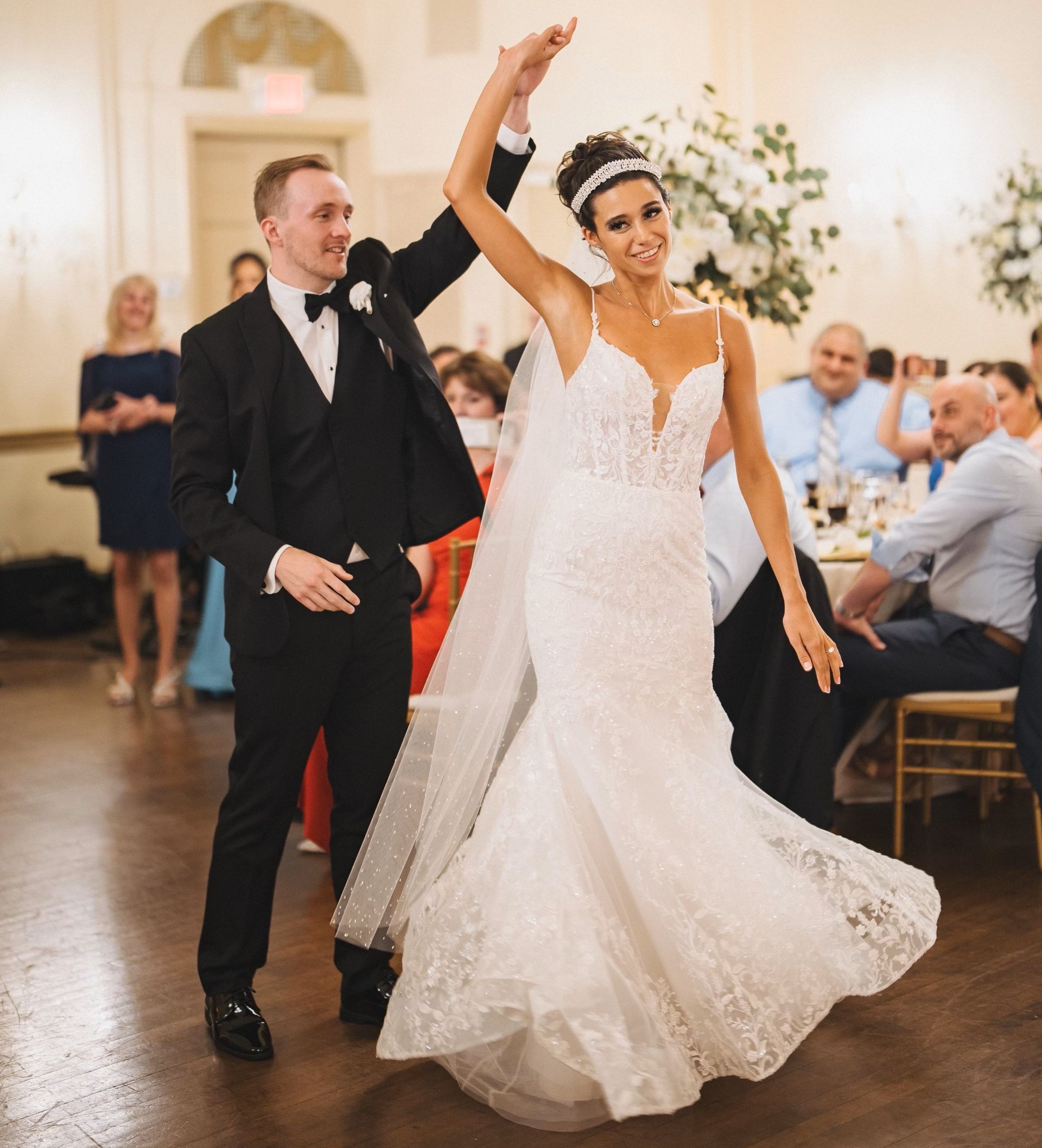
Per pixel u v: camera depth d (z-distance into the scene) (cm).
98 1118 252
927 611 425
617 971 237
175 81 873
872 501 493
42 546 859
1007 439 393
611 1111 231
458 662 271
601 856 251
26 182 831
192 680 605
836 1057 270
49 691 636
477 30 891
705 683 266
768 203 463
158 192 877
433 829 268
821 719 336
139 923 350
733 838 258
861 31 802
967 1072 262
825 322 852
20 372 841
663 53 887
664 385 252
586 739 251
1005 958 316
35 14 826
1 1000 305
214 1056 276
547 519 259
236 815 273
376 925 274
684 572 258
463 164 248
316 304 262
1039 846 377
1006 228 563
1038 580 368
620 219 247
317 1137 244
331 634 265
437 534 280
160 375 618
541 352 267
